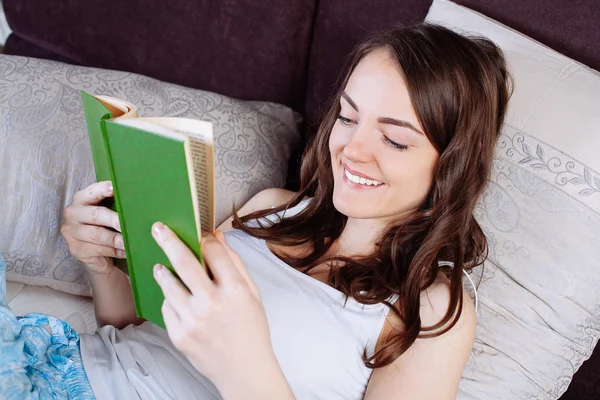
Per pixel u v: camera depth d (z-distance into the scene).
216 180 1.37
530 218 1.17
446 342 0.97
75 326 1.28
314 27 1.62
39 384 0.91
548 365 1.16
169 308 0.76
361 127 0.98
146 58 1.75
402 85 0.96
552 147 1.15
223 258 0.74
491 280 1.19
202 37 1.67
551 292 1.16
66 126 1.33
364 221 1.14
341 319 1.03
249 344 0.75
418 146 0.98
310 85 1.65
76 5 1.77
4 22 2.02
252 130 1.46
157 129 0.65
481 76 1.00
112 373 1.00
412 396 0.95
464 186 1.03
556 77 1.19
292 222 1.24
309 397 1.00
